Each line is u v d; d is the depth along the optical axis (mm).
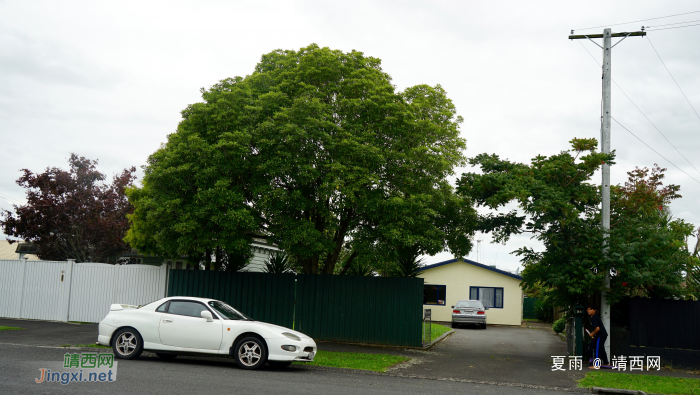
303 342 11156
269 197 15414
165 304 11820
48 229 27641
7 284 20516
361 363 12633
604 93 15406
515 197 14312
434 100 17922
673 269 14242
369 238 16047
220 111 15680
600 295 15094
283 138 15234
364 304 17328
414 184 16203
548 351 17719
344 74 16875
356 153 14992
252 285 18141
